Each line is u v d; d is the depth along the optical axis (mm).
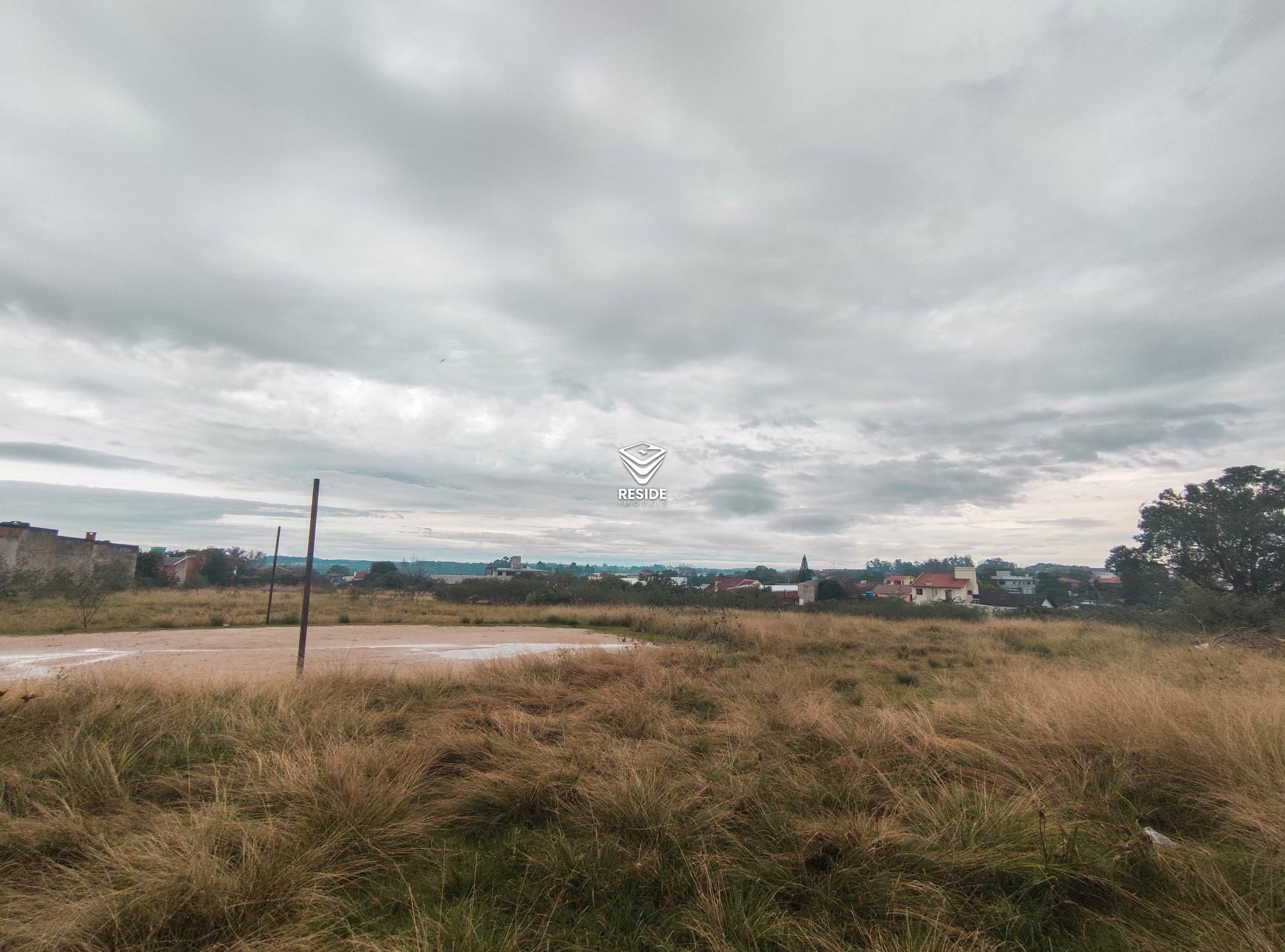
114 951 2256
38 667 9680
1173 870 2824
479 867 2988
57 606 21531
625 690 6898
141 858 2756
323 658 11008
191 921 2424
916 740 4852
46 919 2406
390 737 4980
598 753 4375
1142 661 9430
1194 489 25844
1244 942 2236
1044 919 2531
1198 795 3693
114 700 5543
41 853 3004
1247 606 15523
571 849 3029
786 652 11773
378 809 3346
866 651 12289
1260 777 3588
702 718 6195
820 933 2416
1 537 29328
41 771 3930
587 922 2520
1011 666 9695
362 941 2326
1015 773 4191
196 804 3660
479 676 8023
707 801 3643
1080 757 4250
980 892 2725
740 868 2904
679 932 2455
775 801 3688
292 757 4254
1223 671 7945
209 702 5762
